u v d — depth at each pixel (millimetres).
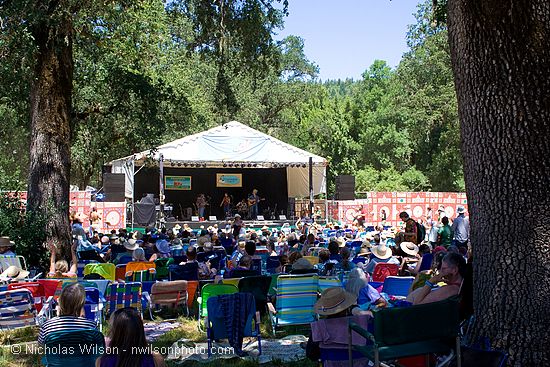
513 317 4934
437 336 4457
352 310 5852
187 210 31500
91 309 7430
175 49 25625
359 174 47688
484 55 5082
